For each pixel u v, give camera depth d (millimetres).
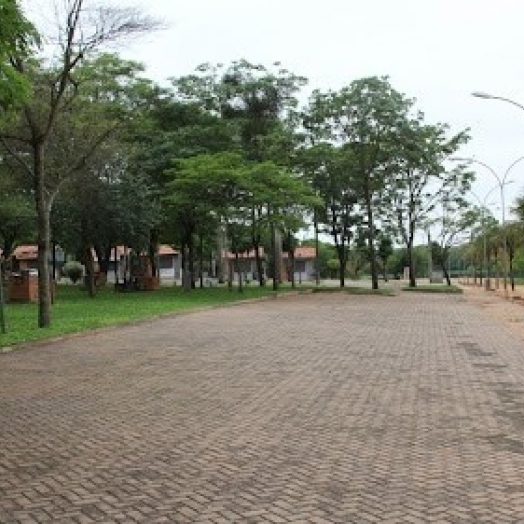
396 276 93938
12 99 11680
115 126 25594
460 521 5266
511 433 8016
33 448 7621
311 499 5805
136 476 6531
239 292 40500
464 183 52875
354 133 47250
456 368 12938
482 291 53062
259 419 8852
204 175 35281
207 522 5332
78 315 23500
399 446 7469
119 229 36656
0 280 18672
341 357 14445
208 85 42375
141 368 13148
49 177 28547
